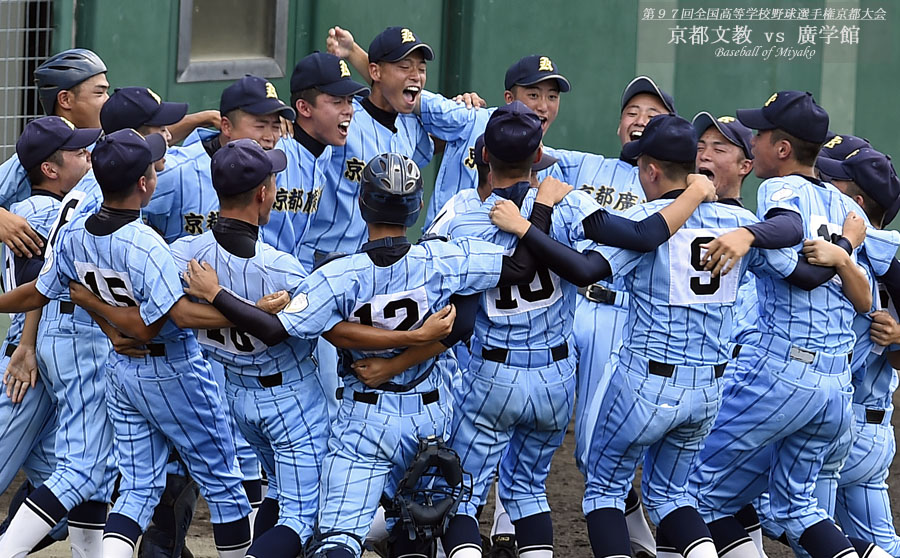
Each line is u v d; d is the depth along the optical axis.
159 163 18.81
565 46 37.19
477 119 23.61
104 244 16.78
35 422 19.22
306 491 17.34
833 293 18.34
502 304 17.22
